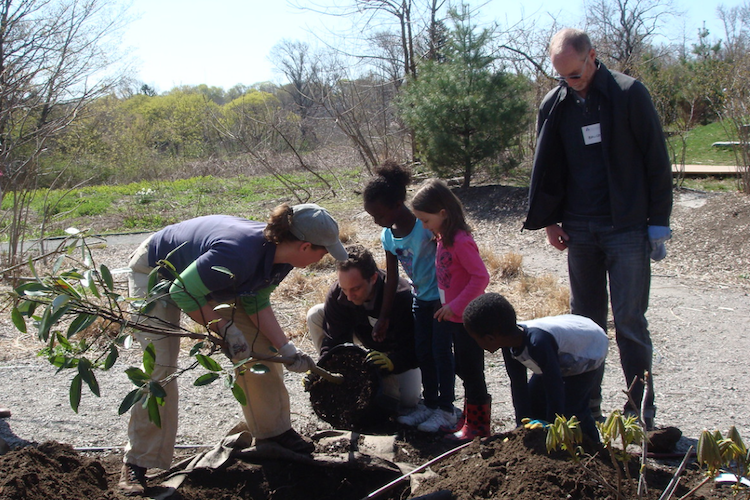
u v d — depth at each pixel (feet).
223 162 81.61
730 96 38.88
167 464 10.11
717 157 53.01
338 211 46.06
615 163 11.69
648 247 11.86
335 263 29.40
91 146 76.59
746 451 6.78
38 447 10.09
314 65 55.16
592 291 12.89
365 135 60.85
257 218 48.55
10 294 8.05
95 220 51.06
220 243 9.39
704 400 14.44
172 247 9.91
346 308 13.09
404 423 12.75
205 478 10.65
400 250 12.69
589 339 10.27
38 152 30.12
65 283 8.11
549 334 9.77
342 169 71.15
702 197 38.60
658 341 19.03
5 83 30.37
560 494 8.29
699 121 69.67
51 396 14.80
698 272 27.86
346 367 12.67
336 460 10.94
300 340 19.75
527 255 31.65
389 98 57.06
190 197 59.88
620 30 109.29
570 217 12.60
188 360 17.19
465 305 11.53
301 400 14.65
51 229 44.52
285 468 10.94
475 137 42.22
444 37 55.77
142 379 8.49
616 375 16.07
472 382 12.01
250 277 9.62
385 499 10.40
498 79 42.34
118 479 10.44
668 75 65.16
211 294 9.82
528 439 9.32
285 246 9.68
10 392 15.02
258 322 10.77
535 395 10.76
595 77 11.70
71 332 7.98
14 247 28.81
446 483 9.32
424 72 44.83
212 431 12.99
